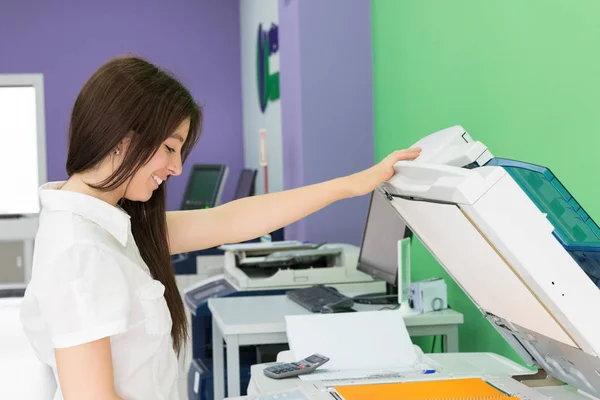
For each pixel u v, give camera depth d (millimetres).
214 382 3125
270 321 2676
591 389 1462
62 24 7547
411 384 1646
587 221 1298
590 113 2109
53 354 1305
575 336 1265
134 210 1510
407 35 3607
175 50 7688
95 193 1325
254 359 3338
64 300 1190
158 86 1289
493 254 1290
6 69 7504
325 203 1753
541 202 1301
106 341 1217
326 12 4219
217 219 1764
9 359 5223
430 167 1366
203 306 3289
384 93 4035
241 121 7785
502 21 2611
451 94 3084
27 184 7941
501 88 2641
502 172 1206
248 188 5816
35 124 7844
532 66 2420
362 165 4273
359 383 1677
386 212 2969
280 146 5512
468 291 1659
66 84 7574
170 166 1358
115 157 1287
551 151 2324
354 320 2102
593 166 2107
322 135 4250
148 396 1337
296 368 1881
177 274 5168
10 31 7496
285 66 4613
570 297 1221
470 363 1986
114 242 1316
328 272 3396
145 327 1321
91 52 7590
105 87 1264
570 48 2195
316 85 4234
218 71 7738
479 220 1219
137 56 1354
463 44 2945
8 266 7719
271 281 3355
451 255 1540
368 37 4254
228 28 7742
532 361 1656
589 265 1298
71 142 1300
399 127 3791
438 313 2689
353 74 4250
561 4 2234
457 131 1512
